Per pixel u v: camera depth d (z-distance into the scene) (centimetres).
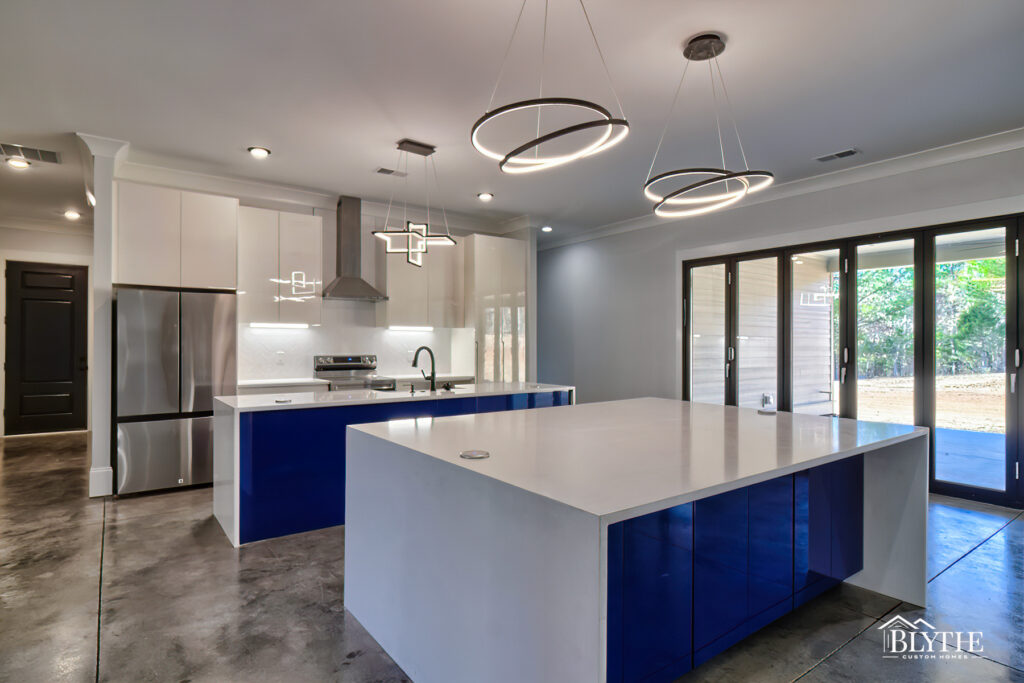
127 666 195
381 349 634
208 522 354
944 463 431
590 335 749
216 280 464
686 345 627
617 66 301
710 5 246
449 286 654
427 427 238
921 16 254
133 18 256
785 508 218
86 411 729
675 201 306
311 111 363
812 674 190
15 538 323
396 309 613
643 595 163
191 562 288
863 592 254
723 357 589
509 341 666
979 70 305
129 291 421
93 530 338
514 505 142
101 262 415
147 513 373
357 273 586
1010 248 397
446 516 170
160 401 432
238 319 509
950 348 428
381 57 293
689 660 179
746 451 188
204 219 460
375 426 239
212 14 253
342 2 244
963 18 255
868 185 471
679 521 174
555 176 507
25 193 562
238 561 290
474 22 259
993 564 290
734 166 468
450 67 304
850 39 274
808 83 321
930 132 395
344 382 550
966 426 420
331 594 252
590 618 119
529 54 289
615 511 121
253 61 297
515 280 674
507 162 253
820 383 508
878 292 469
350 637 215
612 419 266
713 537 186
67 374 718
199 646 208
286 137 411
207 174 503
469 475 160
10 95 338
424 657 181
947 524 359
